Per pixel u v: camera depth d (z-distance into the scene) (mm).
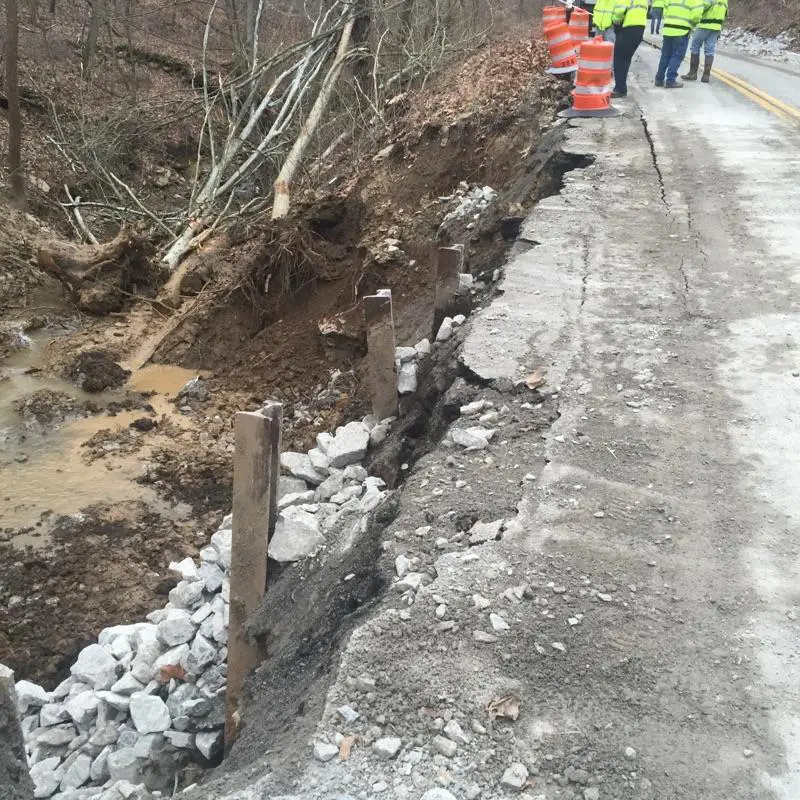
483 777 2338
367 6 17547
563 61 12391
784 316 5410
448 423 4707
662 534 3395
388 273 10984
